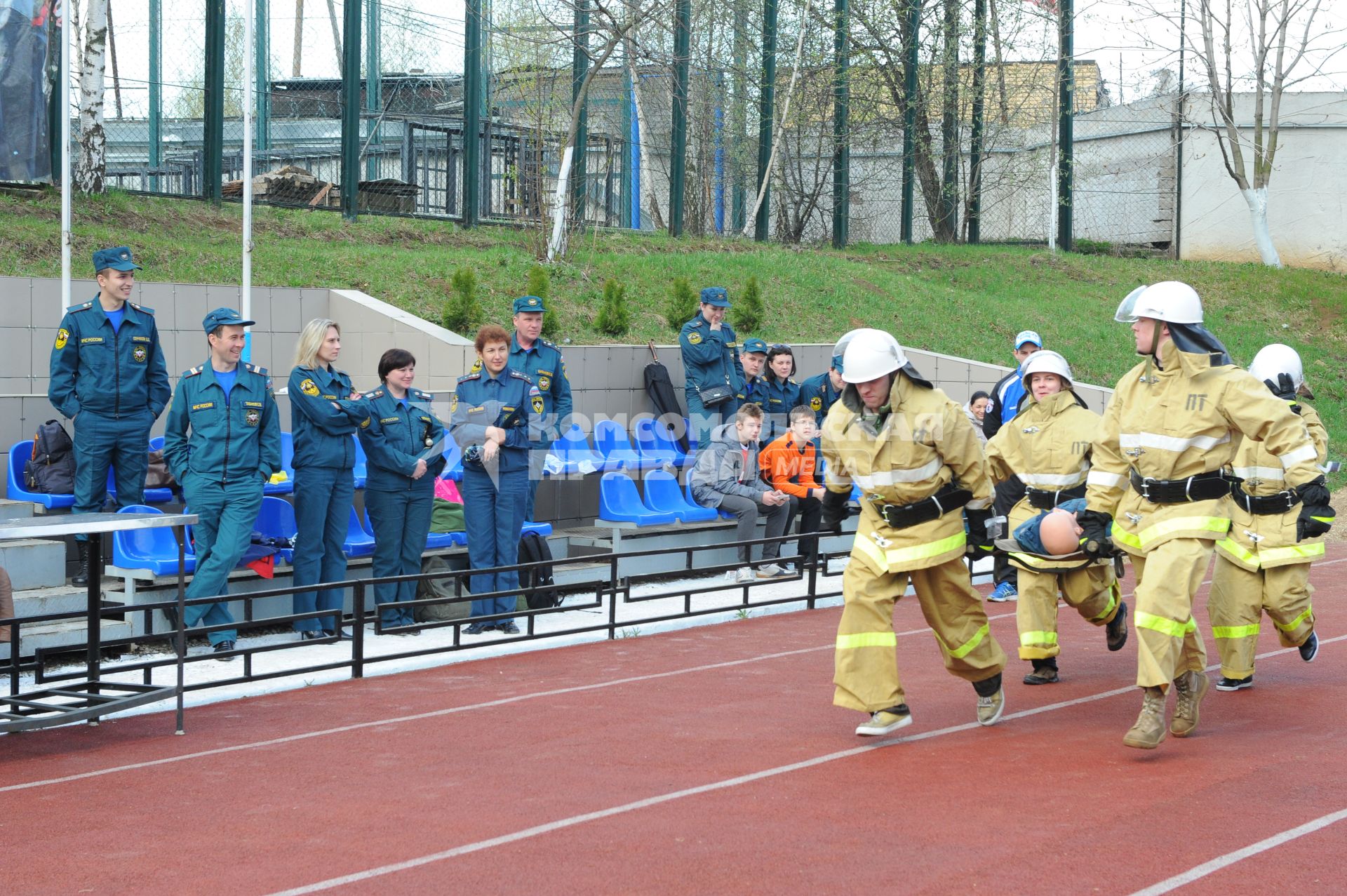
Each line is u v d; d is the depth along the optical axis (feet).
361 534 40.22
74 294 46.01
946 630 25.29
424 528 37.68
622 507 47.16
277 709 28.60
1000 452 32.14
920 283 80.89
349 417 35.40
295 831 19.38
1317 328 88.89
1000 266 92.73
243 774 23.04
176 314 48.67
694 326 49.55
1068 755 23.24
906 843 18.10
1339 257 103.71
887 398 24.09
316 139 82.02
